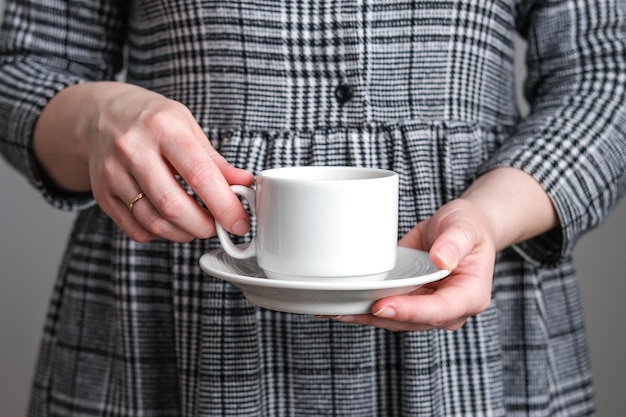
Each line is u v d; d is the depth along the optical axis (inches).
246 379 36.5
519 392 39.3
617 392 66.7
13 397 71.9
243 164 36.8
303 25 36.4
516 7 40.7
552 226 36.7
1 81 38.4
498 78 39.3
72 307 40.0
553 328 40.6
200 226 31.8
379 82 36.8
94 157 33.5
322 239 30.2
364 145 36.6
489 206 34.6
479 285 31.0
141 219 32.5
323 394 37.0
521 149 36.8
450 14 37.0
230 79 37.1
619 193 37.9
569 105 38.2
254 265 32.5
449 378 37.5
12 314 71.0
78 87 36.1
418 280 28.9
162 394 38.4
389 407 37.1
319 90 36.8
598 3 39.2
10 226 70.0
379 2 36.3
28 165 37.2
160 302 37.9
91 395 39.8
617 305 65.9
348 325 36.7
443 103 37.6
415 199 36.8
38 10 39.2
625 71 38.5
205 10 36.9
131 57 40.3
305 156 36.8
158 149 31.6
